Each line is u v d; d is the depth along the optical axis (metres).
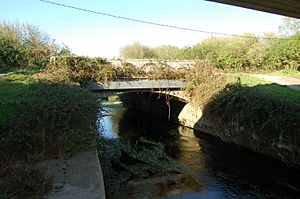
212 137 21.03
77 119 10.91
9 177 7.61
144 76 22.44
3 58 28.20
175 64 23.66
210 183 12.94
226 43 39.69
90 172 8.70
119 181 12.62
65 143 9.99
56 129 10.22
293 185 12.74
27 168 8.04
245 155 16.91
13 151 9.30
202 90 22.62
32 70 23.48
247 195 11.81
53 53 28.33
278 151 14.99
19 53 28.75
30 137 9.73
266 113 16.05
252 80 21.80
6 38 31.03
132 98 36.47
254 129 16.70
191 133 22.47
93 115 11.71
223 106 19.84
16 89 14.80
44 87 14.42
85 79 20.56
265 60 32.62
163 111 29.14
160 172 13.96
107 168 13.09
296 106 14.82
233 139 18.64
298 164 13.80
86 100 12.23
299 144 13.73
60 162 9.38
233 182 13.07
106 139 17.58
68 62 20.33
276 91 18.36
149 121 28.44
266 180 13.27
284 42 31.42
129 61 22.41
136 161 15.34
